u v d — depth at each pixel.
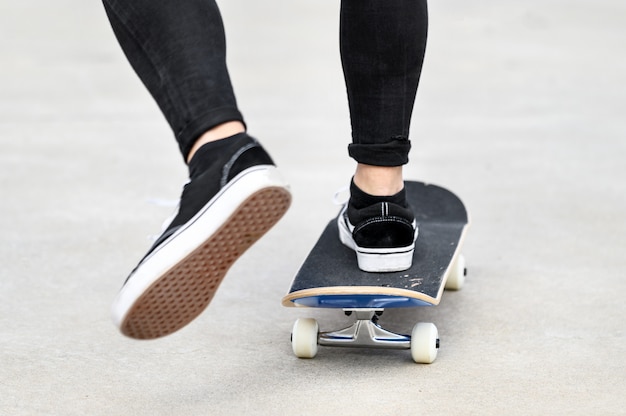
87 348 2.89
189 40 2.18
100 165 5.53
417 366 2.71
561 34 10.81
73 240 4.10
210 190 2.11
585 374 2.61
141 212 4.56
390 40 2.53
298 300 2.67
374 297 2.61
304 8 13.62
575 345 2.85
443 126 6.52
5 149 5.90
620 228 4.17
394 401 2.44
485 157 5.61
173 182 5.16
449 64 9.09
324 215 4.45
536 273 3.58
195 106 2.17
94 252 3.93
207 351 2.86
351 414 2.37
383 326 3.04
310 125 6.54
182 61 2.17
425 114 6.95
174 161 5.67
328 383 2.59
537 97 7.46
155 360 2.79
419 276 2.73
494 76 8.42
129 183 5.12
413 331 2.70
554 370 2.64
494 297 3.32
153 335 2.28
